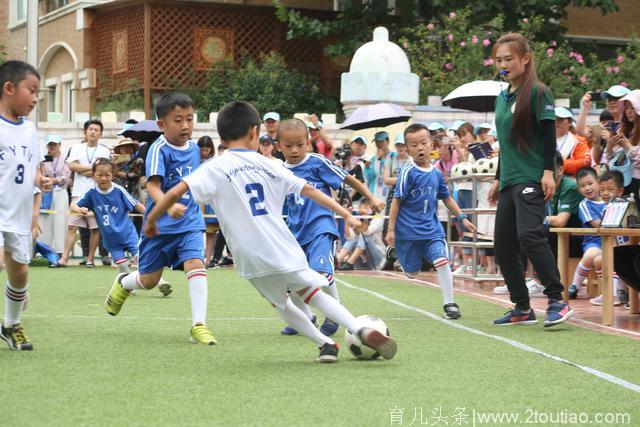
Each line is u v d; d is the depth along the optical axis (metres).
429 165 10.39
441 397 5.87
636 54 24.34
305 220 8.80
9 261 7.52
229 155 7.04
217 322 9.55
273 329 9.04
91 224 17.06
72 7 27.69
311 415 5.39
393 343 6.96
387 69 20.30
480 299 12.03
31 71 7.39
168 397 5.84
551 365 7.00
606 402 5.77
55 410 5.50
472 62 22.91
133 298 11.98
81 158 17.36
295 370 6.77
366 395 5.91
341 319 7.00
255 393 5.96
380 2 25.95
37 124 21.73
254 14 26.34
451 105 16.73
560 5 26.12
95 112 26.11
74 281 14.27
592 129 12.93
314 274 7.00
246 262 6.95
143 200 17.41
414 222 10.30
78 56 27.59
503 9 25.56
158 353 7.53
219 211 7.01
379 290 13.20
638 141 10.73
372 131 19.80
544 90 9.09
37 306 10.98
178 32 25.48
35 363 7.03
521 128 9.13
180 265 8.58
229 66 25.50
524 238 9.13
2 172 7.31
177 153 8.55
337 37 27.00
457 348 7.82
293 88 25.00
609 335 8.70
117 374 6.60
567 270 11.10
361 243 17.02
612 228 9.48
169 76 25.36
